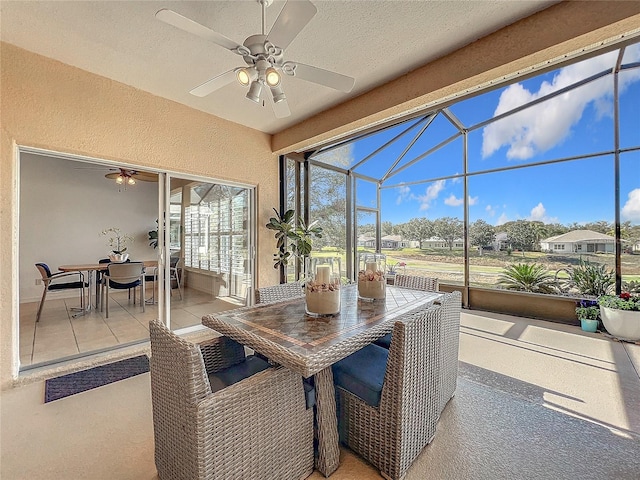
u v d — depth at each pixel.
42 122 2.50
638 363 2.73
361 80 2.95
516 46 2.17
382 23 2.14
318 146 4.72
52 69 2.55
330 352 1.29
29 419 1.92
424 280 2.91
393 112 3.05
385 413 1.46
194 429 1.10
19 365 2.49
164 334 1.28
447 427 1.82
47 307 4.79
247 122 3.98
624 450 1.61
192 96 3.23
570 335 3.56
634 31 1.90
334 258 1.91
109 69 2.71
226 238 4.20
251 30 2.21
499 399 2.14
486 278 5.01
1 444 1.68
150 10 2.00
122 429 1.82
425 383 1.61
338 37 2.29
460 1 1.96
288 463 1.39
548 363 2.76
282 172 4.59
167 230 3.45
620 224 3.79
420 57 2.58
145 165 3.14
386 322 1.69
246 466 1.22
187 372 1.12
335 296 1.82
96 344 3.15
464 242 5.26
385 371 1.58
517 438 1.72
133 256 6.38
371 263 2.28
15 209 2.40
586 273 4.00
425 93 2.69
